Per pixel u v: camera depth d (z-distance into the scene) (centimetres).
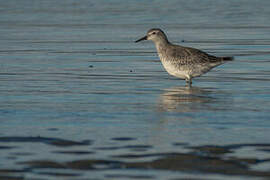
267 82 1969
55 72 2159
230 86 1912
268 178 1007
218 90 1850
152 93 1800
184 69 1986
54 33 3222
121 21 3688
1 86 1894
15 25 3531
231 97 1727
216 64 1995
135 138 1257
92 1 4791
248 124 1380
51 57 2495
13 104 1617
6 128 1344
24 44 2847
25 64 2325
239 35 3084
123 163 1085
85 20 3747
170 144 1205
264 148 1176
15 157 1120
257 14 3984
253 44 2794
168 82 2006
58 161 1097
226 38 2989
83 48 2734
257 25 3466
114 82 1986
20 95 1750
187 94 1784
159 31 2070
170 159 1106
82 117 1462
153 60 2448
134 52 2645
